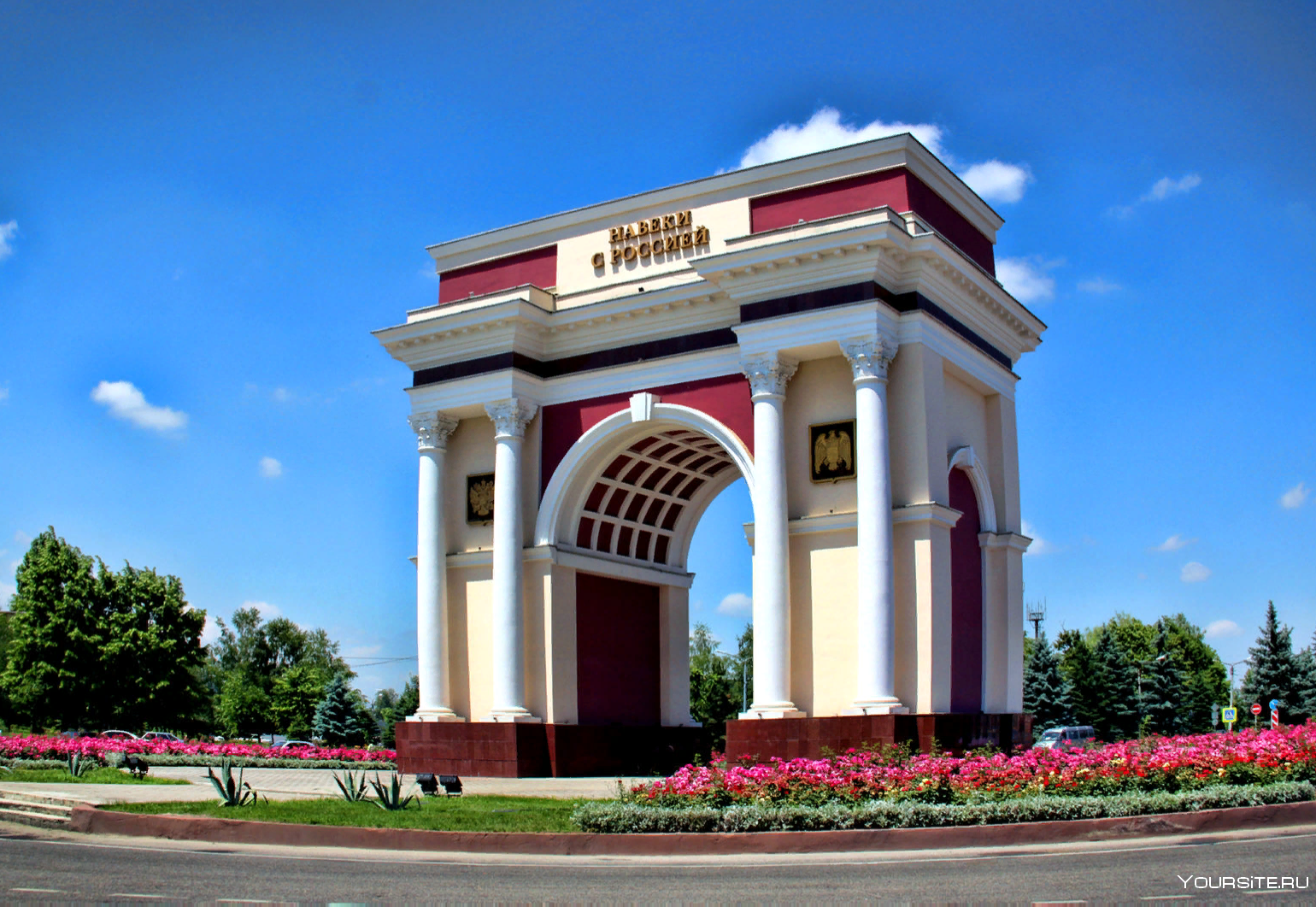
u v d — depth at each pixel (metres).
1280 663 80.19
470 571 37.19
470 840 19.78
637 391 35.16
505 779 33.22
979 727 31.06
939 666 29.77
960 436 33.69
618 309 35.06
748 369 31.94
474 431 37.88
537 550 35.78
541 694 35.22
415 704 96.56
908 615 29.98
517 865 17.64
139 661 69.62
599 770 35.97
